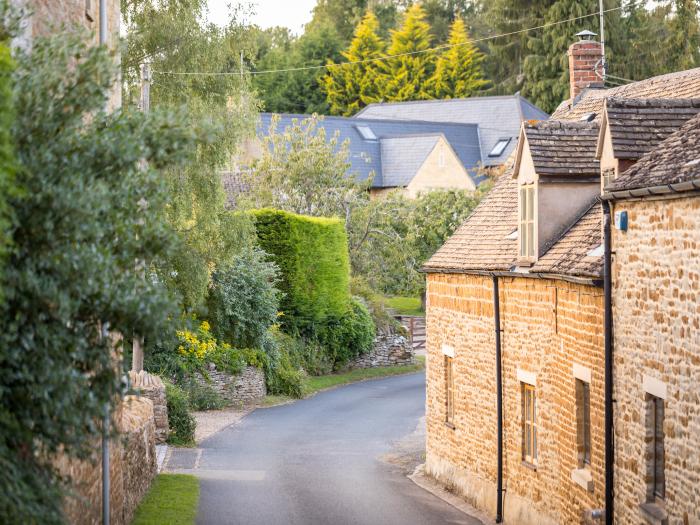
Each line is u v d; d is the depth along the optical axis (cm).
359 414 3453
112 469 1611
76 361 927
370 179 5334
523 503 1962
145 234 953
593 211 1914
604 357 1558
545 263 1836
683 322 1286
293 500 2116
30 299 846
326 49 9231
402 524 1942
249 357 3625
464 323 2297
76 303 855
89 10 1498
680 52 6675
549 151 1947
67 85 960
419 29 8900
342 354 4444
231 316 3628
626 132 1689
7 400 866
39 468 905
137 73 3089
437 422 2492
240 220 3231
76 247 874
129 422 1938
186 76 3148
